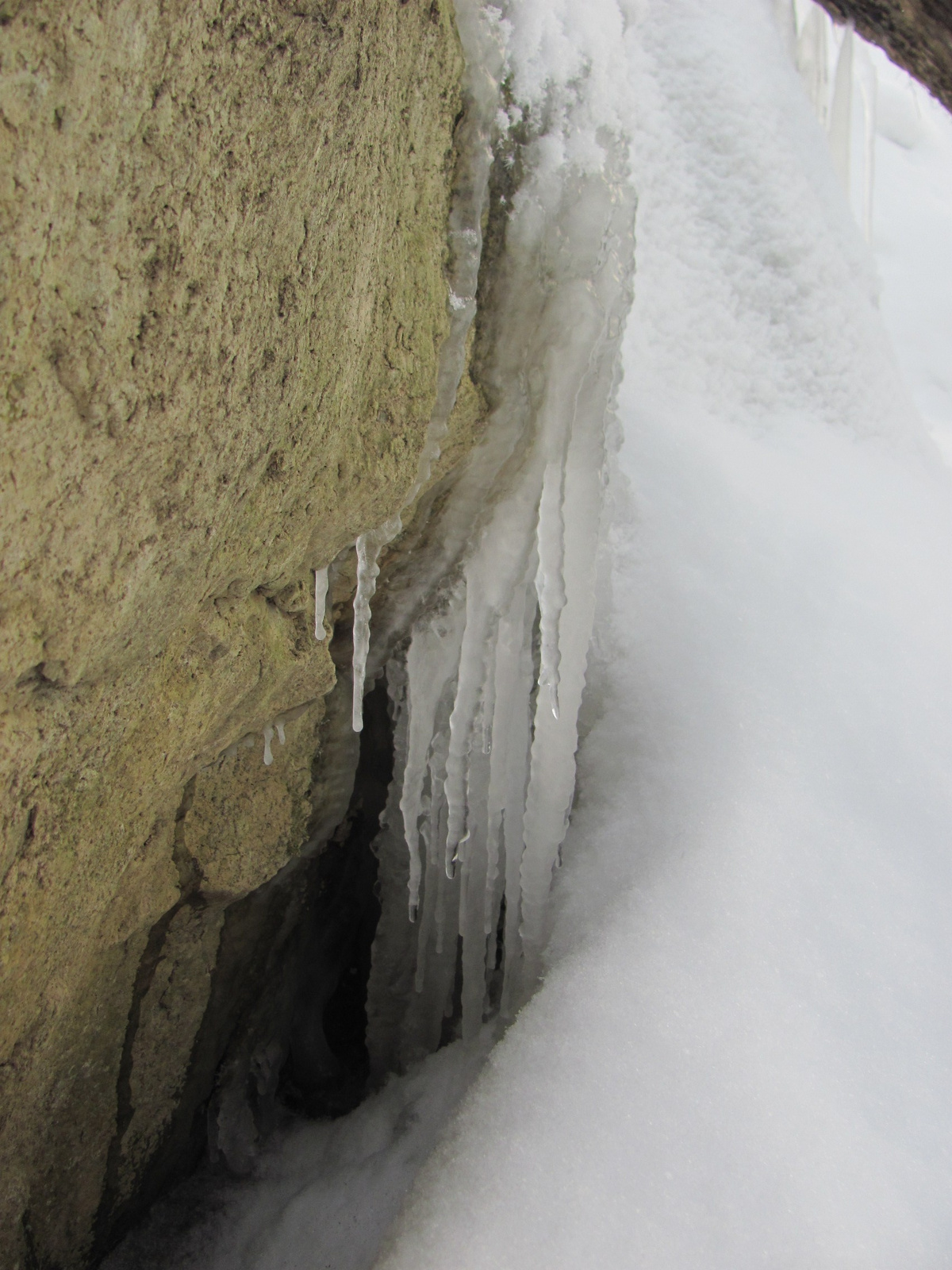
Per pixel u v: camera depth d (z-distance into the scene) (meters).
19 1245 1.57
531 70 1.52
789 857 1.81
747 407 2.82
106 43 0.78
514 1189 1.54
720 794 1.91
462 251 1.47
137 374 0.91
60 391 0.84
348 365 1.27
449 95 1.39
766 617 2.17
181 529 1.05
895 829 1.89
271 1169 2.17
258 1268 1.96
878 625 2.19
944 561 2.45
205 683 1.28
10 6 0.70
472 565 1.86
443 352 1.51
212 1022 1.94
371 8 1.10
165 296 0.92
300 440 1.22
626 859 1.93
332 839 2.23
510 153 1.52
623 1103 1.59
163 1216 2.01
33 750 1.00
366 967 2.53
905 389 3.21
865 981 1.69
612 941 1.78
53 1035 1.32
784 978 1.68
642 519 2.27
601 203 1.55
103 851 1.22
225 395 1.04
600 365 1.70
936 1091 1.58
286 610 1.48
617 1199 1.49
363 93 1.14
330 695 1.92
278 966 2.14
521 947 2.09
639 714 2.08
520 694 2.00
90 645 0.99
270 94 0.98
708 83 2.91
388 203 1.28
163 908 1.56
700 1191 1.49
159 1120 1.87
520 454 1.73
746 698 2.02
